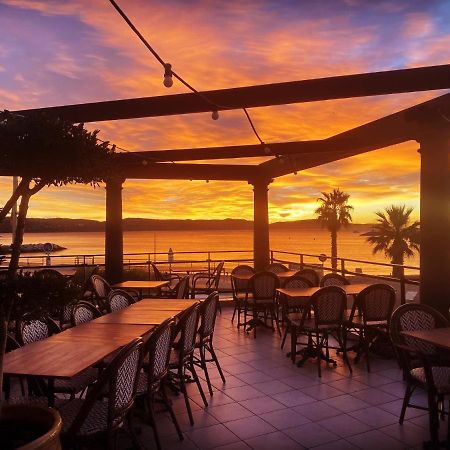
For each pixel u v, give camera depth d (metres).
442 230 5.48
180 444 3.57
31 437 2.39
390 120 6.14
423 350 4.23
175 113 4.75
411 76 4.13
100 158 2.48
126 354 2.79
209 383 4.63
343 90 4.29
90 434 2.72
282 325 7.53
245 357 5.91
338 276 6.91
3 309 2.33
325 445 3.53
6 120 2.32
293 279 6.75
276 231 162.38
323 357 5.68
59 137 2.30
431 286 5.54
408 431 3.75
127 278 12.46
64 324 5.81
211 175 10.12
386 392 4.61
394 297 5.54
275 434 3.72
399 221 24.86
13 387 4.71
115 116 4.93
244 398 4.50
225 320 8.28
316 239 140.50
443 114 4.99
